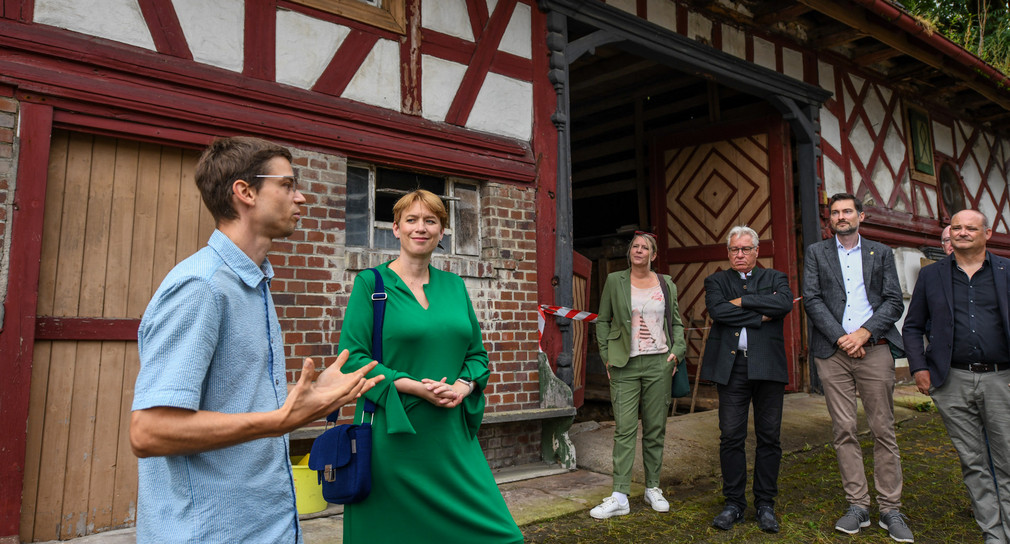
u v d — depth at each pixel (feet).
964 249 10.17
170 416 3.52
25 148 9.68
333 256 12.65
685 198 26.12
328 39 13.10
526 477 13.89
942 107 32.01
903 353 11.00
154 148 11.21
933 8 36.63
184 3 11.39
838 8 20.72
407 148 13.82
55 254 10.12
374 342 6.69
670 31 19.40
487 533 6.53
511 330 15.07
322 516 11.36
